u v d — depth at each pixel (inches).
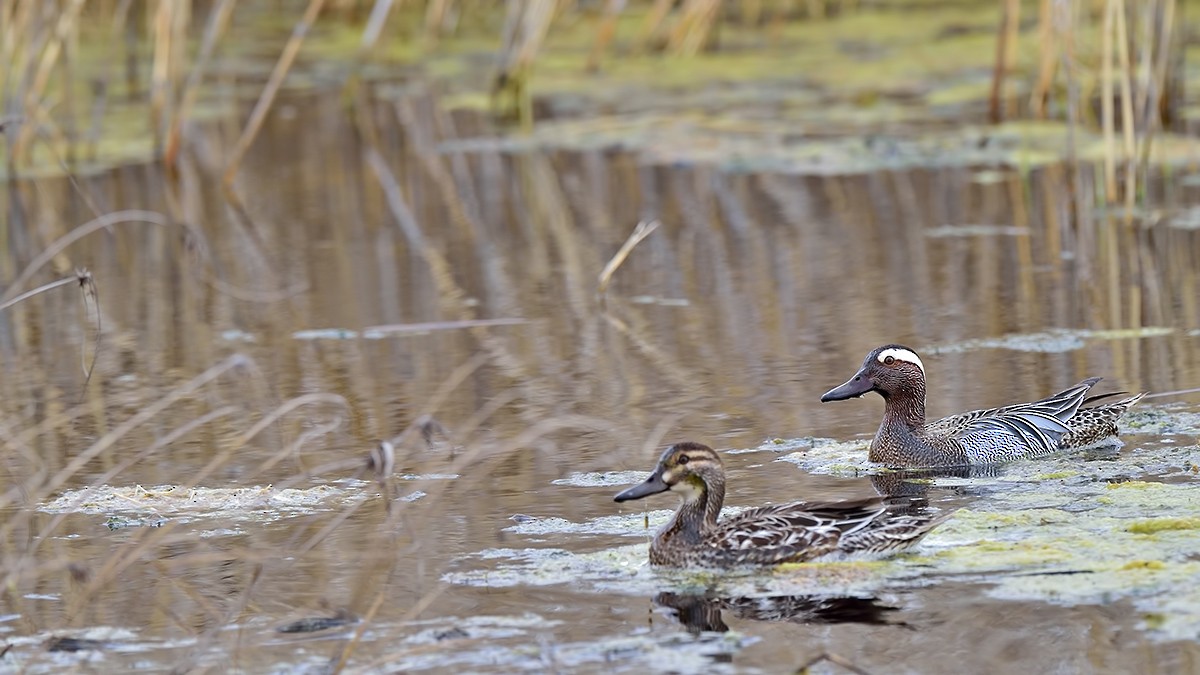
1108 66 908.0
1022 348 660.1
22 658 371.9
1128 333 673.6
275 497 493.4
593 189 1047.0
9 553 444.1
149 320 758.5
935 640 364.8
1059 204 944.3
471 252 889.5
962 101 1240.2
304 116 1337.4
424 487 499.5
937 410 580.7
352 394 617.9
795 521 422.9
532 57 1295.5
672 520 427.2
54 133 1169.4
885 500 477.4
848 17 1620.3
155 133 1145.4
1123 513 451.8
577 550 436.8
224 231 962.1
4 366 679.1
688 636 372.2
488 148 1182.3
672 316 737.6
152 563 434.9
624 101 1314.0
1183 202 928.9
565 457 528.4
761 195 1013.8
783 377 628.7
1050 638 362.6
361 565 428.5
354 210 1008.9
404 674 355.3
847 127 1177.4
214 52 1587.1
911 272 808.3
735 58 1448.1
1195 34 1438.2
